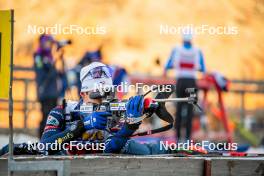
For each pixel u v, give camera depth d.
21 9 49.41
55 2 51.78
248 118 50.22
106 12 57.00
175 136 36.22
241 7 58.41
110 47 56.62
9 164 16.05
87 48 40.25
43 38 38.88
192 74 39.38
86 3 55.31
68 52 39.72
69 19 53.56
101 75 20.22
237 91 49.22
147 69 54.88
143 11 58.84
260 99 53.81
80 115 20.36
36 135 40.38
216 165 17.52
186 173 17.28
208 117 44.16
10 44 16.92
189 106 36.78
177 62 39.72
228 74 57.09
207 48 54.81
